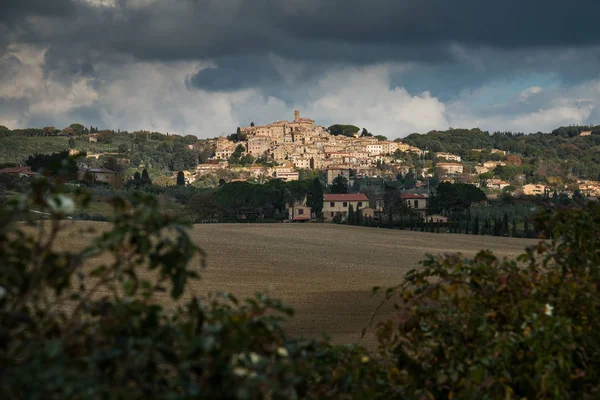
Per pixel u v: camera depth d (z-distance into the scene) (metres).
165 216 14.54
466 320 22.92
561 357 20.14
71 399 12.08
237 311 15.45
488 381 20.30
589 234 24.19
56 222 13.63
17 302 13.41
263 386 13.81
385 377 21.55
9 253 13.41
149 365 13.44
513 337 21.38
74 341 13.89
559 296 23.12
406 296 24.05
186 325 14.12
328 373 17.78
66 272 13.72
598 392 20.08
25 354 13.05
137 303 14.44
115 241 13.88
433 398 21.22
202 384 13.20
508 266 23.77
